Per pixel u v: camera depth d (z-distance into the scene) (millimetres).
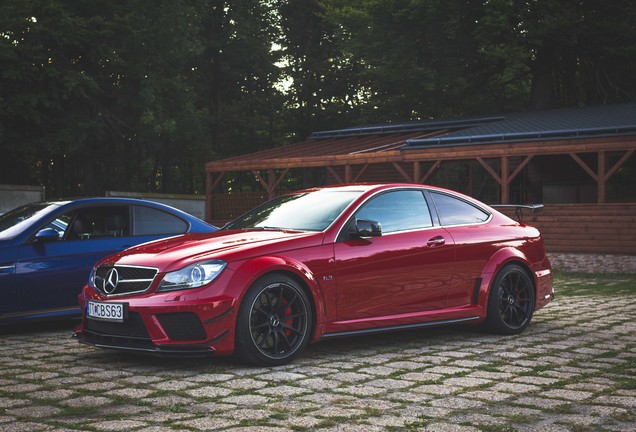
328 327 5875
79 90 27141
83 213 7848
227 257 5480
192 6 32875
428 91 35219
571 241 18391
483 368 5508
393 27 31250
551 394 4652
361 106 41781
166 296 5340
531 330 7500
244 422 3973
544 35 28859
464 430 3828
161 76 32531
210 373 5312
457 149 19891
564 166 25469
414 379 5109
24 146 26844
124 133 31797
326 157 22625
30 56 24766
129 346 5508
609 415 4141
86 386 4906
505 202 19172
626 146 17453
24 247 7355
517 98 37250
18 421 4020
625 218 17562
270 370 5410
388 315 6266
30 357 6066
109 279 5695
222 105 42688
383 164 28375
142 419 4047
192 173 43688
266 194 25109
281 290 5609
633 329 7574
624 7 29594
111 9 28531
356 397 4574
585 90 34188
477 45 30562
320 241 5922
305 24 44031
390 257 6273
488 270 7000
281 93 44438
